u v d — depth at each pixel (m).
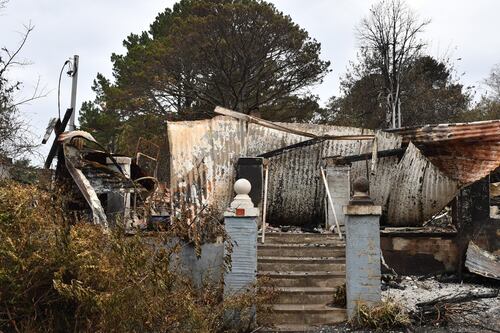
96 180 11.85
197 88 28.59
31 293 6.15
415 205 12.72
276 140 12.85
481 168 12.19
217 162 12.38
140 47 31.30
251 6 27.30
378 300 8.16
